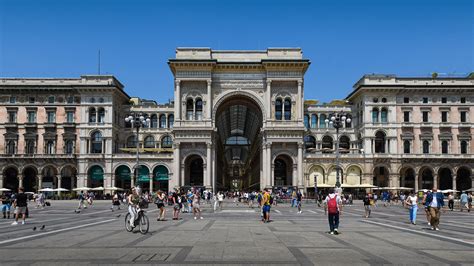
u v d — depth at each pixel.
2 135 100.06
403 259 16.39
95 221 35.75
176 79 91.06
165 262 15.59
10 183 100.81
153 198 79.31
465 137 100.00
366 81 101.38
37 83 101.25
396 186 98.12
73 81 101.75
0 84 99.94
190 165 96.31
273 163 90.06
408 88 99.94
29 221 35.75
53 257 16.64
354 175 99.00
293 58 92.31
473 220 38.50
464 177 101.75
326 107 108.81
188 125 90.25
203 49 92.38
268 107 90.81
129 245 19.88
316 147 107.50
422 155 99.12
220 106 94.88
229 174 192.00
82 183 98.56
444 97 101.25
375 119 100.69
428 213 32.31
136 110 109.69
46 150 100.19
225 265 15.09
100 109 100.75
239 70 92.62
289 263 15.49
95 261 15.80
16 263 15.47
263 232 25.95
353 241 21.64
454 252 18.16
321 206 66.12
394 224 32.84
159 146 108.31
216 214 46.00
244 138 158.25
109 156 99.25
